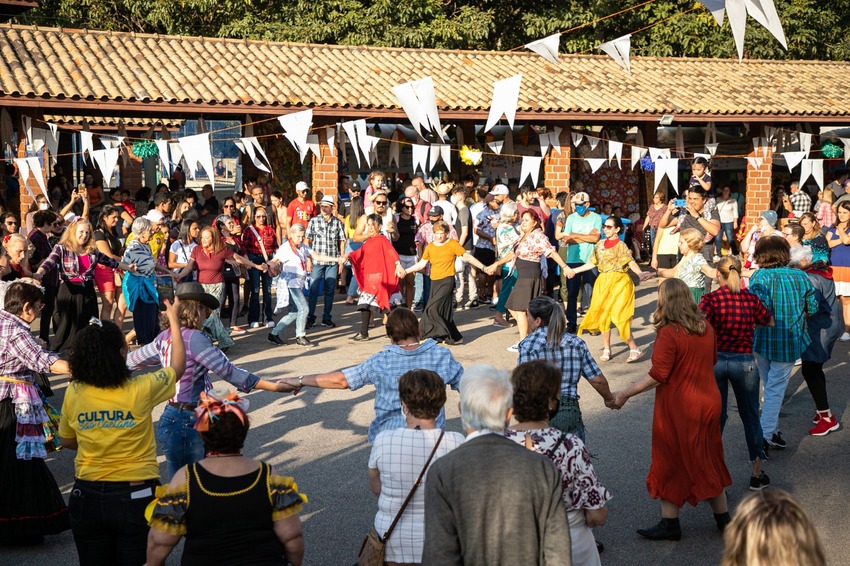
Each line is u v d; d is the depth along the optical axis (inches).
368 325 539.2
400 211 572.1
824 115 821.2
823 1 1197.7
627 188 939.3
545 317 237.5
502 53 856.3
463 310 617.9
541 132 833.5
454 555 140.2
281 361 451.2
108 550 191.2
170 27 1055.0
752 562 104.1
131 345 475.2
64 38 708.7
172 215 614.9
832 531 247.4
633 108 765.9
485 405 149.3
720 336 275.0
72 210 732.0
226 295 571.8
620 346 500.1
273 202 652.1
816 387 336.8
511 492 139.9
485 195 678.5
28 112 615.5
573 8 1110.4
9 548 239.1
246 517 155.9
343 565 225.1
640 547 238.7
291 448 318.3
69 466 303.9
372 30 1010.1
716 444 243.0
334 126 705.0
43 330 463.5
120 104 632.4
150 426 194.1
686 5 1155.9
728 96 823.7
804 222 470.9
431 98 479.2
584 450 177.5
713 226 471.8
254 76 712.4
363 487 279.4
